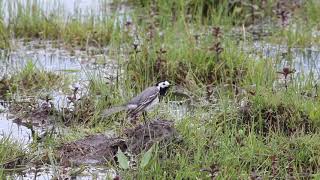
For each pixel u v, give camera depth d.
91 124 13.93
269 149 12.51
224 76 15.89
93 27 18.84
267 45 18.31
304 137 12.70
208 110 14.45
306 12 20.09
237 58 16.36
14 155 12.54
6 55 17.66
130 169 12.01
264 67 15.98
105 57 17.55
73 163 12.55
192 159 12.35
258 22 19.86
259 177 11.62
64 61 17.36
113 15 19.44
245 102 14.05
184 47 16.77
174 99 15.16
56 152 12.81
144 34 17.80
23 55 17.69
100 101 14.59
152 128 12.97
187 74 15.73
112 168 12.27
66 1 21.12
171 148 12.64
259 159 12.24
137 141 12.89
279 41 18.44
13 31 18.92
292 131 13.23
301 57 17.64
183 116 13.97
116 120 13.99
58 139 13.27
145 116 13.73
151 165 12.01
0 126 14.02
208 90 15.20
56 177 11.90
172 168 12.04
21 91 15.54
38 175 12.18
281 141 12.74
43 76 15.95
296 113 13.48
